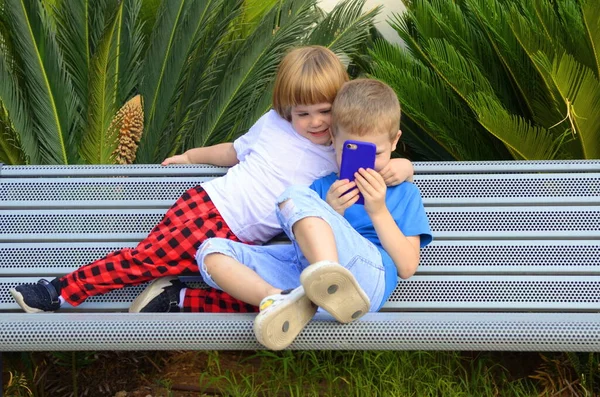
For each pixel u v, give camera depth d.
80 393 3.20
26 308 2.41
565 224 2.77
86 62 3.77
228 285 2.28
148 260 2.49
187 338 2.16
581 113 3.55
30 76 3.62
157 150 3.84
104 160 3.73
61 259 2.74
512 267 2.66
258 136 2.63
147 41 4.41
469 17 4.21
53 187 2.91
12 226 2.82
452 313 2.22
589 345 2.15
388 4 4.79
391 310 2.58
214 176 2.91
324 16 4.62
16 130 3.60
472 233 2.76
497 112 3.53
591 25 3.51
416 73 4.04
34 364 3.25
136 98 3.76
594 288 2.59
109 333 2.16
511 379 3.26
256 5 4.35
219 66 3.91
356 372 3.10
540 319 2.18
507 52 3.84
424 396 2.97
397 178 2.47
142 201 2.87
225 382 3.25
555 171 2.87
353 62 4.45
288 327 2.07
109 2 3.56
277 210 2.26
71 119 3.71
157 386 3.25
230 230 2.56
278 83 2.48
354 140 2.28
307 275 1.95
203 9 3.71
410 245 2.36
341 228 2.22
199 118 3.83
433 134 3.94
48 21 3.64
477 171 2.89
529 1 3.77
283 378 3.19
